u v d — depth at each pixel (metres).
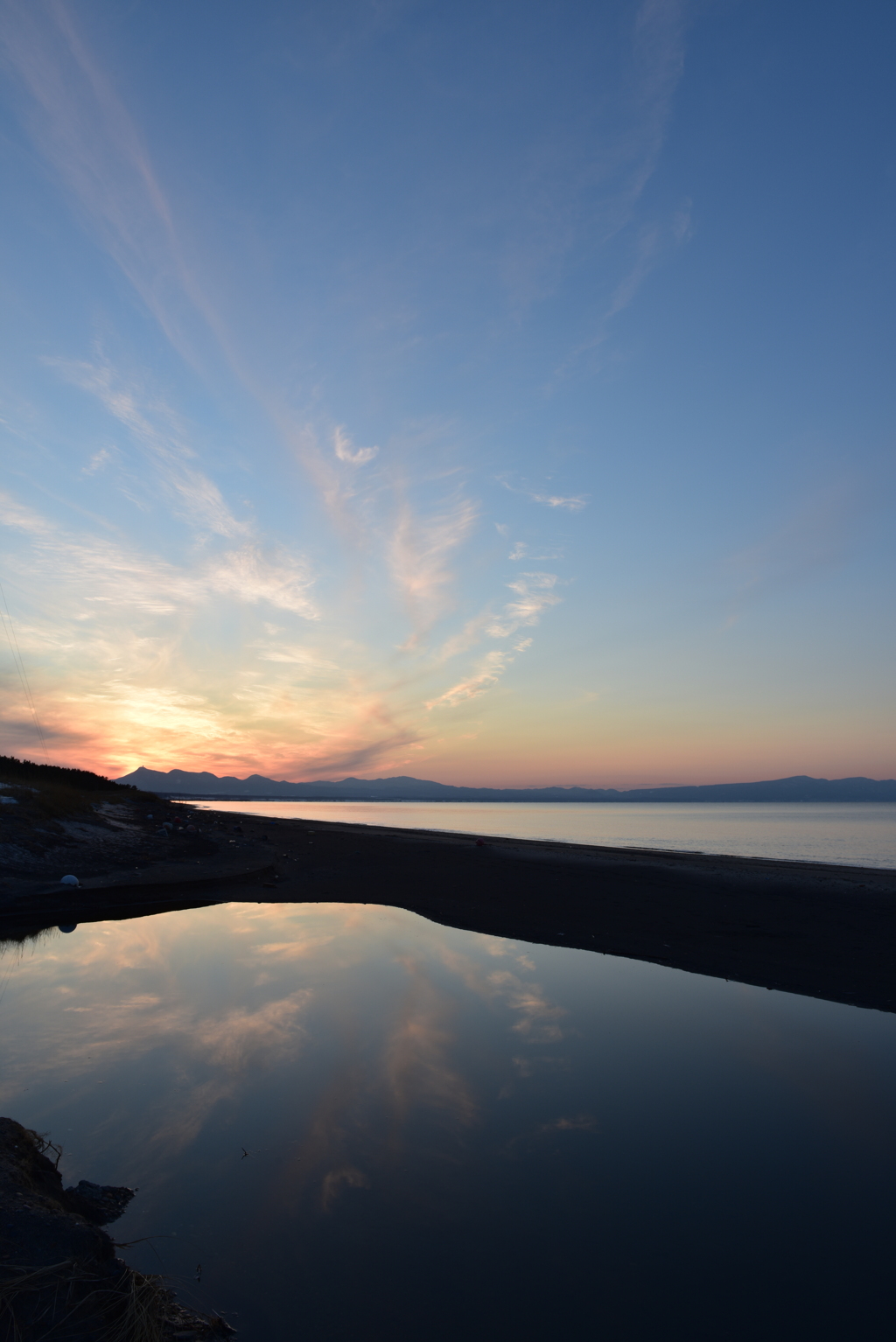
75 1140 5.07
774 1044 7.33
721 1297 3.59
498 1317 3.39
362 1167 4.80
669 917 14.28
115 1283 3.25
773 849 43.56
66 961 10.44
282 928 13.08
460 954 11.17
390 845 28.42
